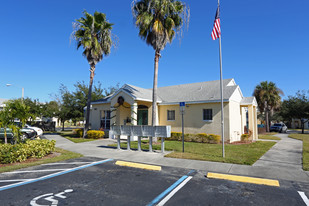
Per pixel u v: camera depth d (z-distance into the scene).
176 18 14.35
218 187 5.62
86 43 16.52
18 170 7.25
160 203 4.55
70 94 30.83
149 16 13.68
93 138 17.53
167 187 5.59
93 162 8.58
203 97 17.22
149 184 5.83
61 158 9.12
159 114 19.12
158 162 8.53
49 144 9.96
